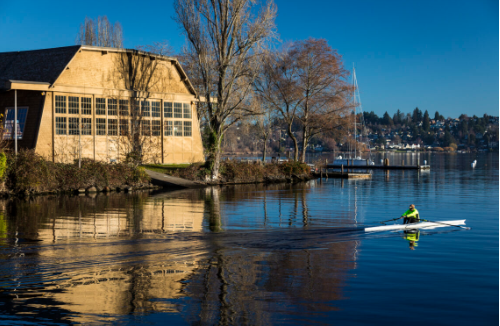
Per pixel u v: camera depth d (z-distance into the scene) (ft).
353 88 178.09
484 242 49.24
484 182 143.84
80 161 102.83
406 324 27.07
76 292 32.01
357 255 42.65
